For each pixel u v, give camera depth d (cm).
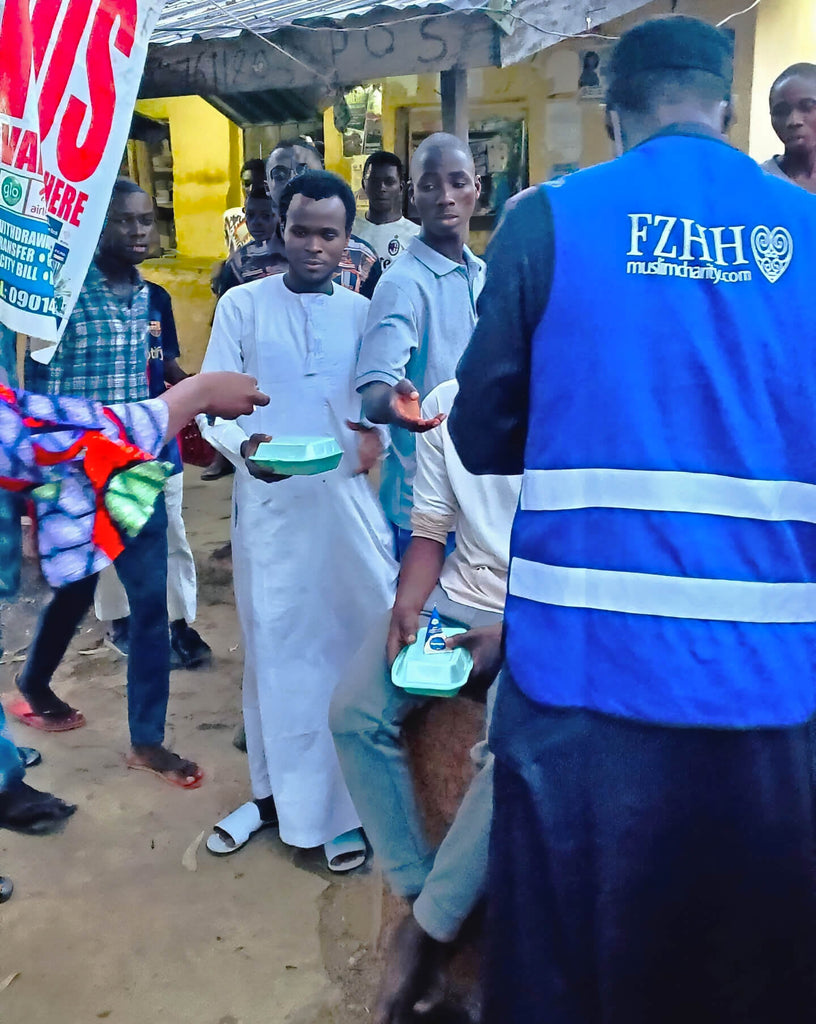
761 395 95
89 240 158
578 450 99
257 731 209
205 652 308
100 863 206
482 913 133
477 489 146
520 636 105
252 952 178
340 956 176
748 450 95
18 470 112
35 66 146
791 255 96
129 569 224
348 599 195
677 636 97
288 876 201
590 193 99
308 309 190
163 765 237
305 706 196
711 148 99
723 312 95
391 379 177
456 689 133
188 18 311
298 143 321
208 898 194
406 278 182
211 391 128
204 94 284
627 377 96
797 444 97
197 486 502
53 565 115
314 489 189
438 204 181
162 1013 165
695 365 95
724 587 96
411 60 240
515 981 107
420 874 146
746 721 97
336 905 191
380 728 144
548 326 100
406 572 154
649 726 98
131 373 248
